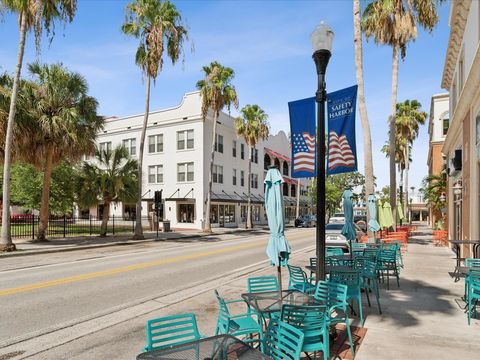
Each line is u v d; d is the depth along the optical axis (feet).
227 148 123.85
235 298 26.27
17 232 83.56
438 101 98.99
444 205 80.59
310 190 172.24
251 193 139.23
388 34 63.62
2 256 49.03
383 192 248.73
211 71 97.14
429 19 61.62
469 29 38.68
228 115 124.67
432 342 16.94
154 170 118.32
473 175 37.88
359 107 50.85
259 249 59.82
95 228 103.14
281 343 13.29
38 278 34.47
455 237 53.83
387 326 19.30
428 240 72.08
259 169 146.20
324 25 19.31
